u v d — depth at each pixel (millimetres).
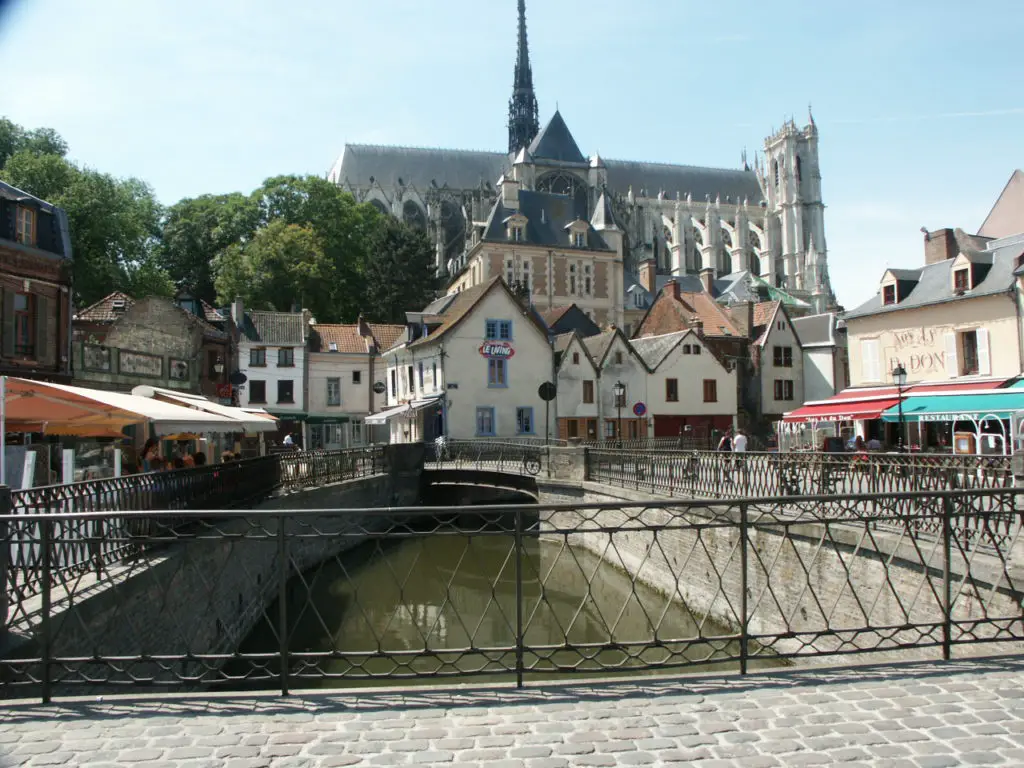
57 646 6645
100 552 8086
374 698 5438
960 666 5980
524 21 107750
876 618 10305
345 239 66125
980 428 27297
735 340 49375
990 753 4461
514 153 107125
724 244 109750
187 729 4902
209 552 11961
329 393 50562
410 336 44156
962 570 8703
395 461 29734
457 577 19203
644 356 46312
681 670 11430
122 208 47469
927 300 31875
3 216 20234
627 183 111750
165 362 29516
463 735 4793
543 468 25141
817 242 117875
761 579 13000
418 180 103062
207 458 26453
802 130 119312
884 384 34125
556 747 4605
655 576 16906
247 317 50656
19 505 7793
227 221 64625
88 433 14469
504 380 40062
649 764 4375
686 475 16328
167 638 9539
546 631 14195
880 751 4504
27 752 4562
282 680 5566
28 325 21047
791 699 5336
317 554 21219
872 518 6359
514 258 63906
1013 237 30672
